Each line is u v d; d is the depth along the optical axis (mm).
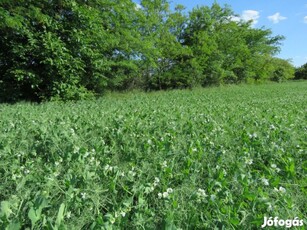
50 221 1908
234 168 2979
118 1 13148
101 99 11523
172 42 19109
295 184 2613
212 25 22750
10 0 9312
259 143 3838
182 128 4945
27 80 10000
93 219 2137
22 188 2527
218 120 5766
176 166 3158
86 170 2842
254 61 28719
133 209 2273
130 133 4539
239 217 2131
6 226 1861
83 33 10578
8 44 9914
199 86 20703
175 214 2145
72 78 10594
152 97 13375
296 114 6785
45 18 9648
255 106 8797
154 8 18547
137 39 13711
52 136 4008
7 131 4543
